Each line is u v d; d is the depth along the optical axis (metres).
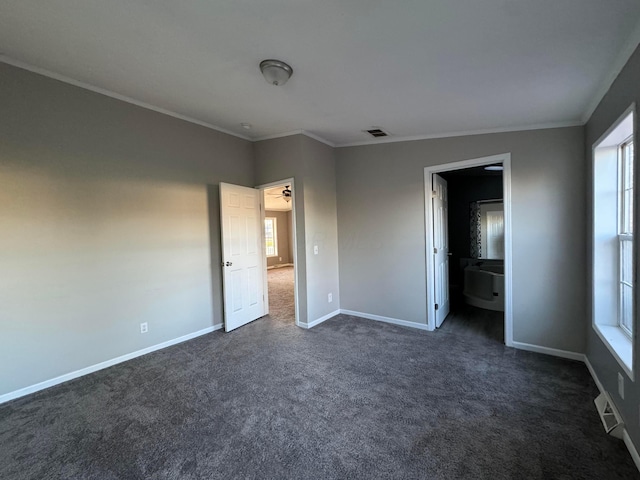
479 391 2.32
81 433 1.91
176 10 1.60
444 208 4.20
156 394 2.35
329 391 2.35
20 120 2.34
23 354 2.37
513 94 2.39
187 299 3.47
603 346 2.19
